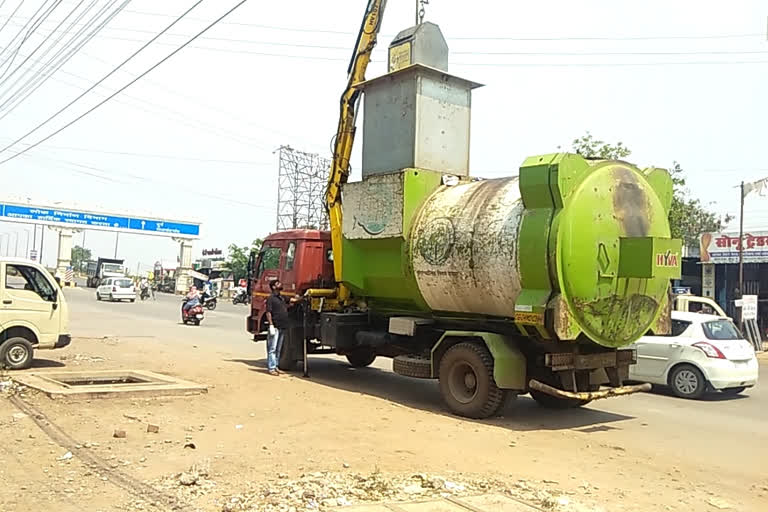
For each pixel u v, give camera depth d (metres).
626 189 9.68
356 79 13.42
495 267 9.69
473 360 9.67
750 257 25.78
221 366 14.24
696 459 7.80
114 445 7.12
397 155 11.88
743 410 11.30
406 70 11.71
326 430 8.34
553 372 9.89
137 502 5.33
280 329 13.66
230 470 6.31
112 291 45.22
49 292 12.84
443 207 10.91
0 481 5.82
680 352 12.45
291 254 14.33
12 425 7.91
